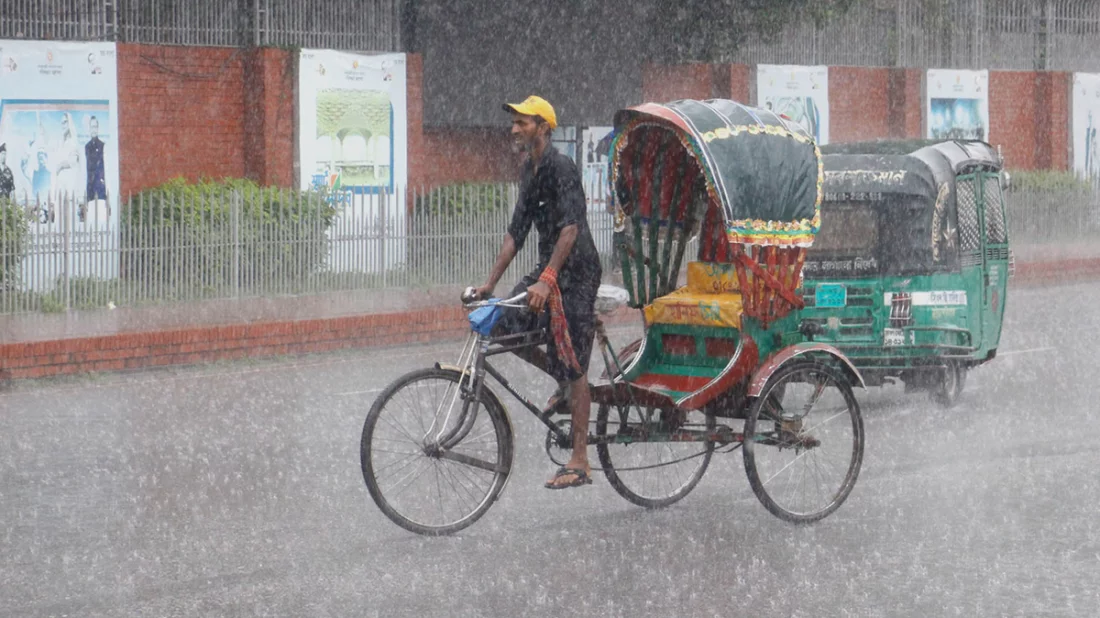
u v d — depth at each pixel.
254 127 22.28
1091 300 21.62
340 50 22.88
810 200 8.27
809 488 8.59
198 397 13.06
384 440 7.91
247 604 6.55
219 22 22.25
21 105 19.36
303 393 13.31
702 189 8.71
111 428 11.33
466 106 25.58
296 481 9.27
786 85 28.97
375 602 6.59
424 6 25.06
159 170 21.50
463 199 21.88
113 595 6.69
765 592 6.79
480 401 7.82
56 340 14.40
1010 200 28.20
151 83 21.34
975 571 7.15
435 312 17.84
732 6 27.83
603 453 8.34
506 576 7.04
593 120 26.86
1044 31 33.59
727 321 8.27
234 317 16.91
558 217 7.68
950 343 12.14
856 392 13.20
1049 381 13.57
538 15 26.11
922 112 31.09
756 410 8.10
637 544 7.69
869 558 7.40
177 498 8.77
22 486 9.12
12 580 6.93
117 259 18.02
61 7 20.08
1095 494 8.84
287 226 19.59
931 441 10.64
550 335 7.86
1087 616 6.43
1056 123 33.47
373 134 23.34
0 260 16.88
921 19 31.42
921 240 11.91
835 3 28.39
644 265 8.70
